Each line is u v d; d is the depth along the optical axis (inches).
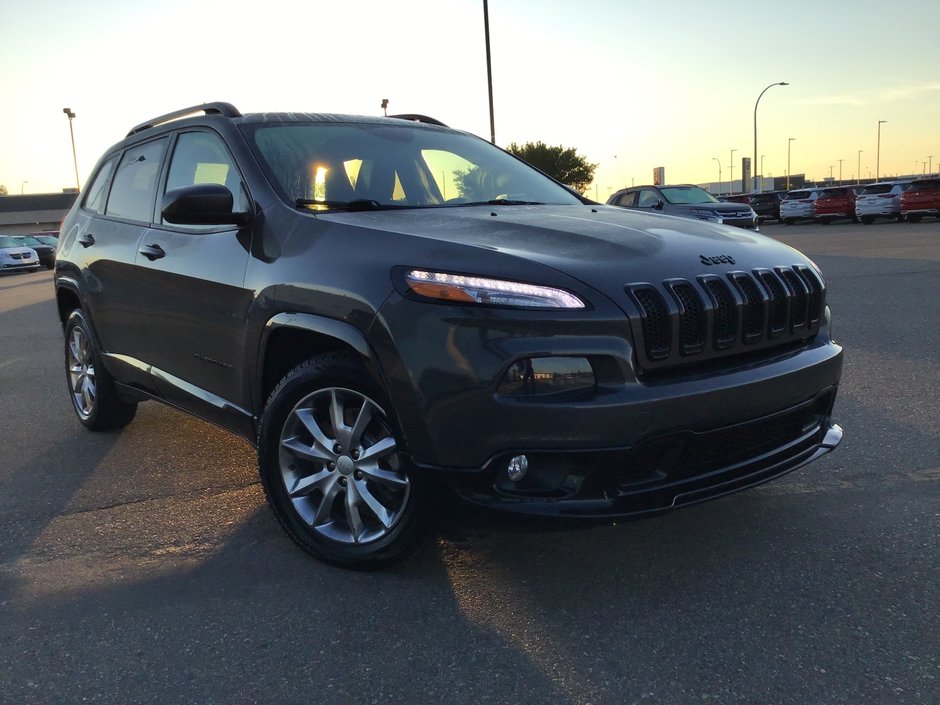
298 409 117.3
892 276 440.8
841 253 612.7
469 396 97.4
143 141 172.9
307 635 101.0
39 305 546.6
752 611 103.0
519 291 97.0
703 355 103.3
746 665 91.7
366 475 112.3
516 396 96.1
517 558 119.9
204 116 151.8
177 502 146.8
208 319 133.3
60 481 159.8
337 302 107.8
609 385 96.8
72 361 199.5
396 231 111.6
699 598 106.8
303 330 114.3
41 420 208.8
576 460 96.7
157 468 166.2
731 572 113.5
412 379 100.5
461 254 102.9
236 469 164.4
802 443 118.3
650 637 98.0
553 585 111.7
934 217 1145.4
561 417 94.9
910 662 91.0
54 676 93.7
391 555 112.7
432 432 100.6
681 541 123.8
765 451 113.7
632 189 746.8
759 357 111.6
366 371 107.7
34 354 319.0
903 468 150.1
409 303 101.0
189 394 144.9
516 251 103.7
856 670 89.9
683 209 676.1
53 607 109.4
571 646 96.7
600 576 113.8
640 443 96.7
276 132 143.8
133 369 163.9
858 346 258.8
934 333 274.4
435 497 103.4
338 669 93.7
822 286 122.2
